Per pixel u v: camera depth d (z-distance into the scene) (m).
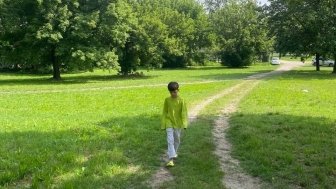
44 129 12.73
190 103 20.30
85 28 39.56
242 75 47.12
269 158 9.37
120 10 41.91
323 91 27.44
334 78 41.09
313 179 8.13
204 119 15.30
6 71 63.09
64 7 38.44
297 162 9.21
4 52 42.12
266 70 60.69
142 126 13.39
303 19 51.41
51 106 20.16
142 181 7.97
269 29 57.53
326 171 8.45
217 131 12.95
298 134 12.02
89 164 8.78
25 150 9.88
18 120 14.80
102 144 10.67
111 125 13.44
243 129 12.74
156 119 14.98
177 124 9.25
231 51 74.75
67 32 40.03
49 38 38.22
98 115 16.22
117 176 8.14
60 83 37.38
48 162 8.85
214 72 55.34
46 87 32.50
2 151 9.73
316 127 13.09
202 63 78.31
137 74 50.06
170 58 71.94
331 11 49.97
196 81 38.03
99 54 40.47
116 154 9.53
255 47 75.69
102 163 8.86
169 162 8.91
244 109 18.12
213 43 76.06
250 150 10.18
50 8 38.28
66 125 13.41
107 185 7.67
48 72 56.84
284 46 54.78
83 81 40.12
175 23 70.38
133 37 47.66
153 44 49.59
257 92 26.39
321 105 19.92
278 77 42.75
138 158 9.52
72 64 40.94
